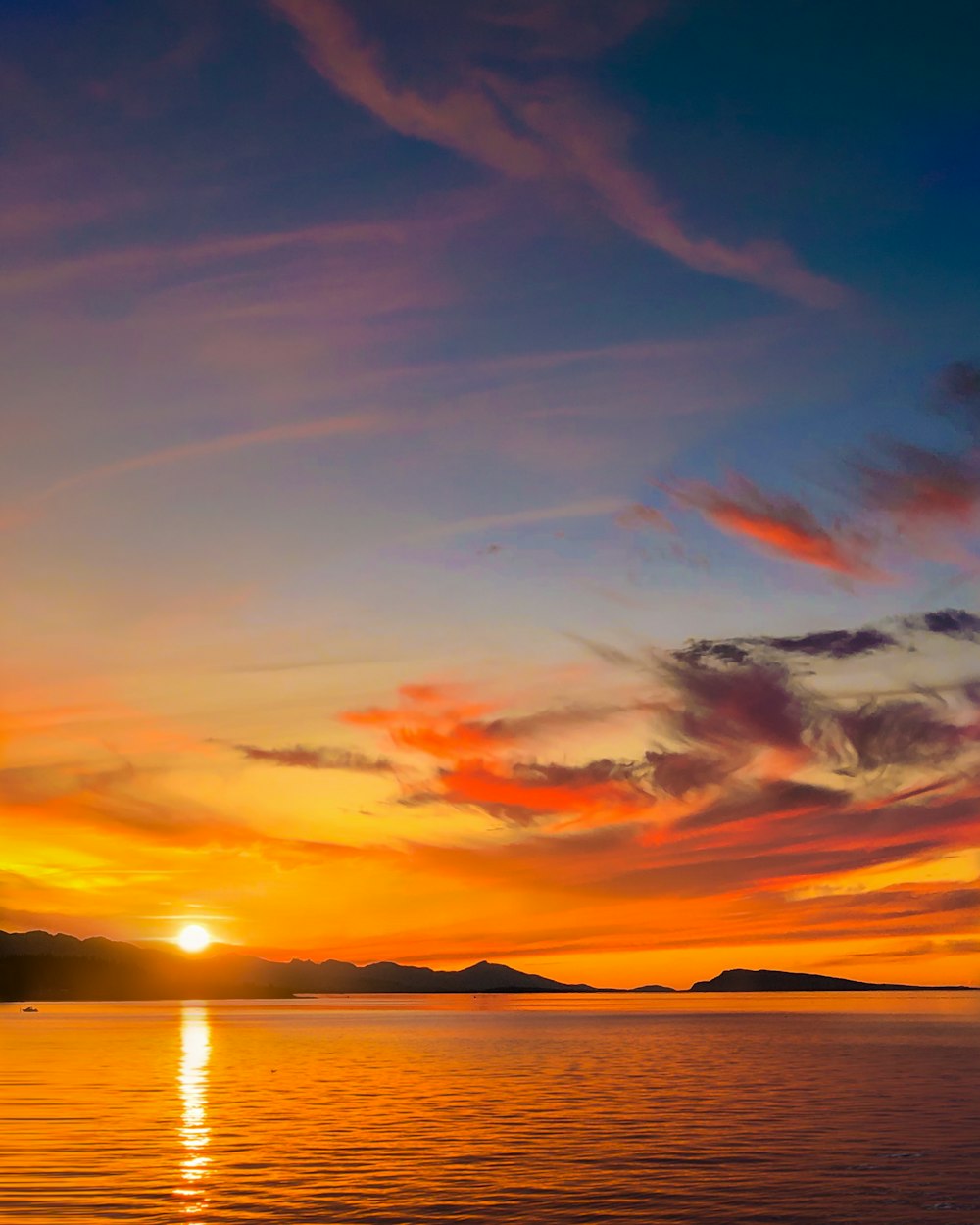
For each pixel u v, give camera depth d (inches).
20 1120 2401.6
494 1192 1620.3
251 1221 1440.7
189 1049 5226.4
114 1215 1469.0
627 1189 1643.7
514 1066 4126.5
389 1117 2475.4
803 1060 4367.6
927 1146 2027.6
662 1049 5290.4
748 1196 1594.5
